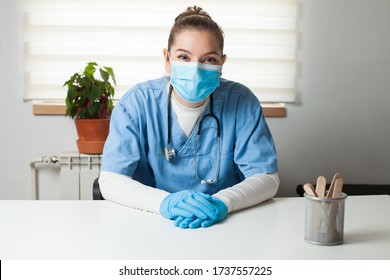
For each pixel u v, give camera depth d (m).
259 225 1.11
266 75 2.24
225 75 2.22
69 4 2.15
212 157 1.50
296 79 2.27
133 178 1.53
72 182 2.09
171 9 2.17
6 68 2.18
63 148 2.24
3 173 2.24
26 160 2.24
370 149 2.34
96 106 2.03
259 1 2.19
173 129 1.48
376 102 2.31
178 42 1.33
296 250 0.94
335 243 0.97
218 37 1.35
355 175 2.34
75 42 2.18
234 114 1.51
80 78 1.97
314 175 2.33
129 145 1.43
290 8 2.21
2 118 2.21
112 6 2.16
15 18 2.16
